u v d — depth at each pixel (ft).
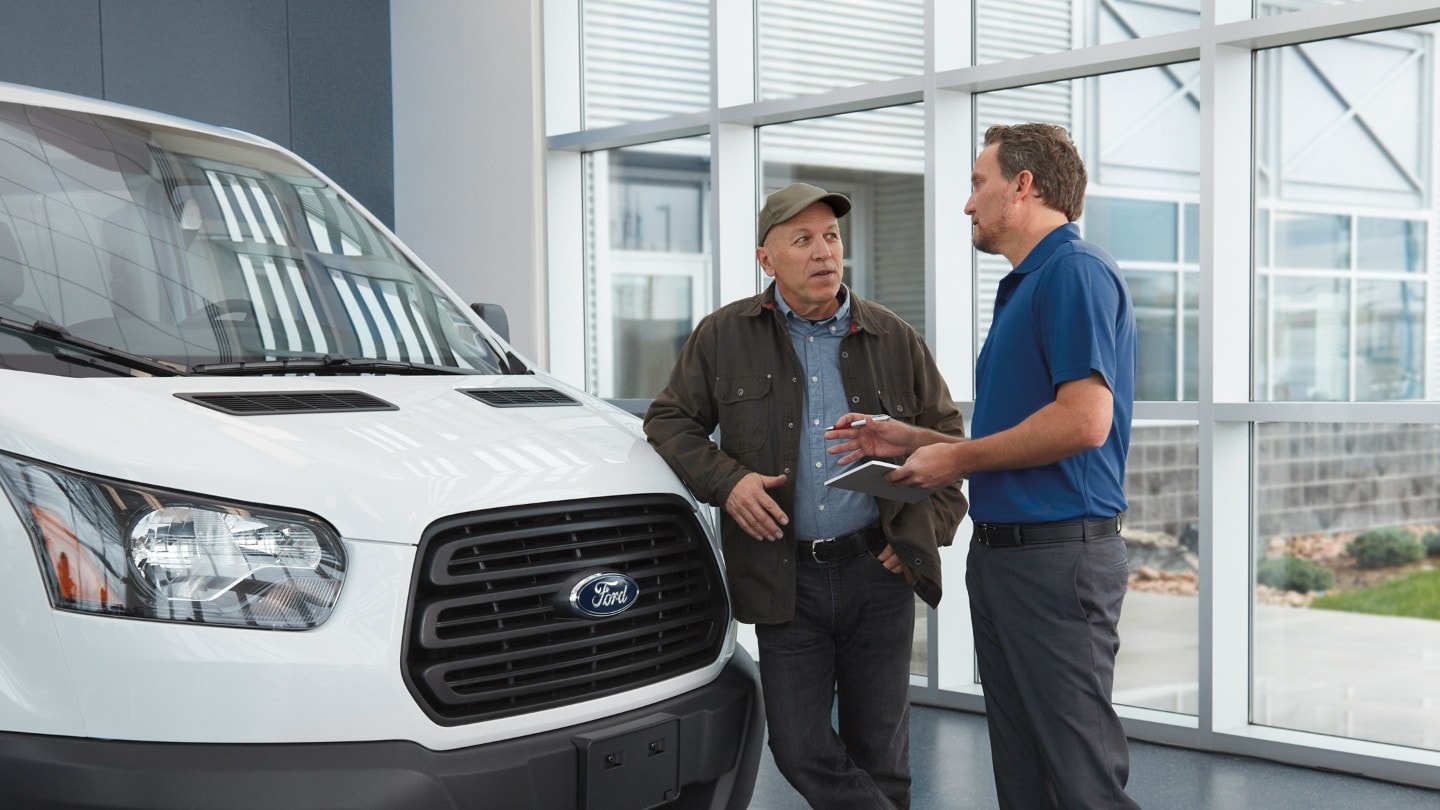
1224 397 12.38
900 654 8.66
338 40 19.07
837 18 15.42
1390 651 11.96
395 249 9.53
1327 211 12.18
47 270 7.29
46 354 6.82
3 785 5.80
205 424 6.44
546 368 18.02
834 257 8.23
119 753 5.75
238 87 18.11
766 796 10.93
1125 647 13.60
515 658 6.57
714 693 7.48
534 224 17.70
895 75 14.96
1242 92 12.39
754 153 16.40
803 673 8.54
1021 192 7.52
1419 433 11.62
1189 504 13.09
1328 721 12.34
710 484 8.05
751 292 16.47
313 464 6.34
